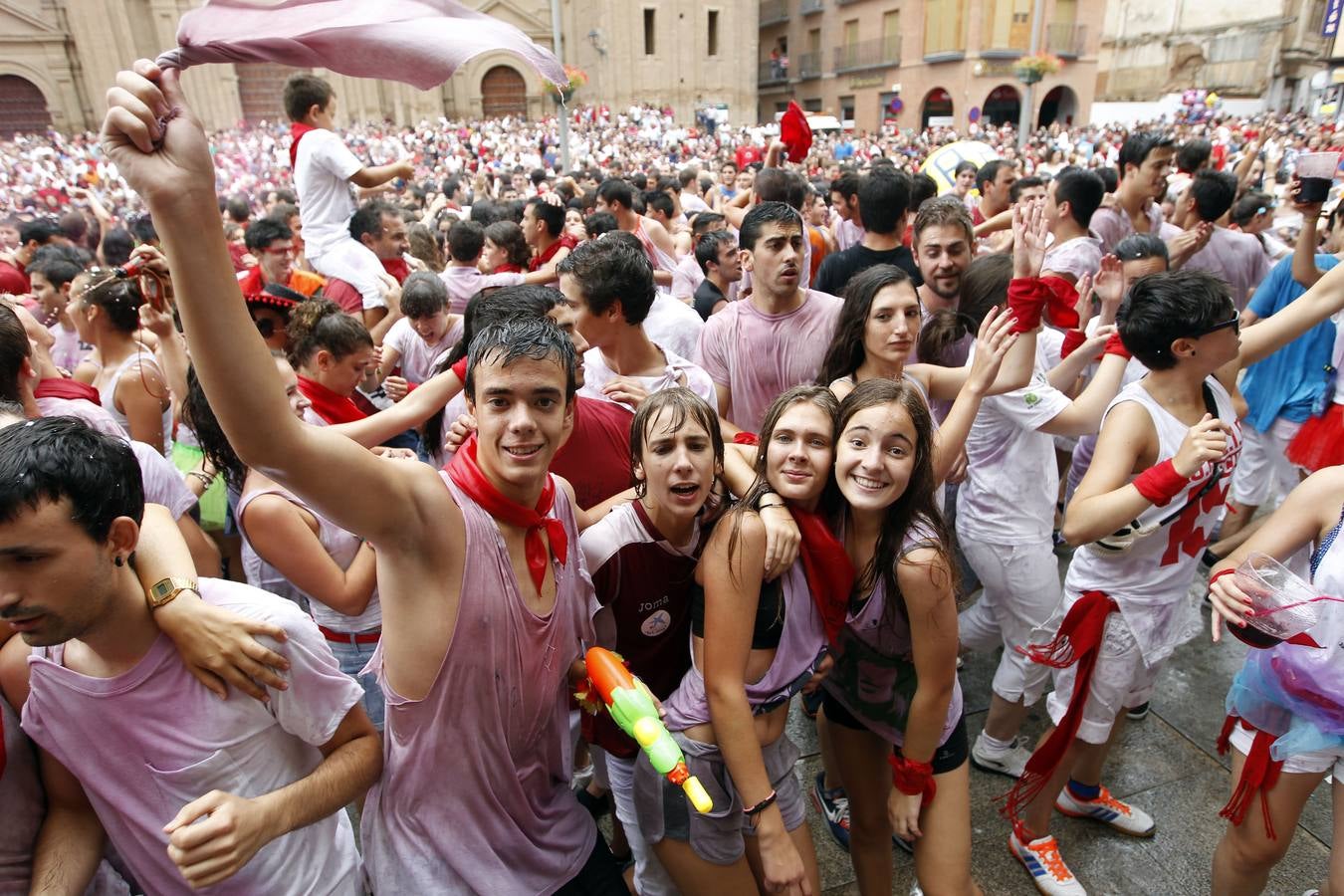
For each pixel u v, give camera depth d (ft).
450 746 4.85
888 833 7.21
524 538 5.02
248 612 4.62
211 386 3.60
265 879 4.83
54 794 4.83
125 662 4.38
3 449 3.78
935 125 108.58
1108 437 7.48
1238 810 6.69
